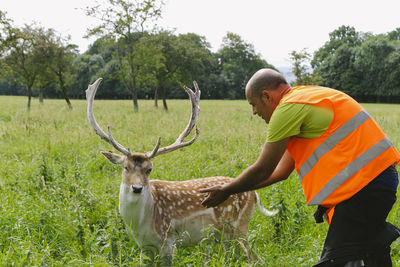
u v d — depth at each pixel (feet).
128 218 11.65
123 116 63.16
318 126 7.89
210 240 12.84
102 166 24.66
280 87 8.86
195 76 99.45
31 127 39.27
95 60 249.14
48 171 20.65
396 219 15.16
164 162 24.62
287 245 13.29
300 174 8.43
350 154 7.73
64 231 13.28
